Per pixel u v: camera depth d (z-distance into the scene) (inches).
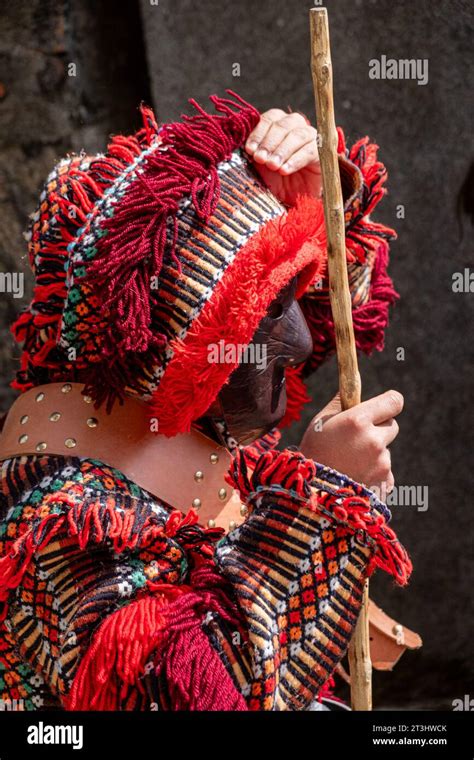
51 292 63.4
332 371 112.0
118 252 57.6
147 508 60.9
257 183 63.9
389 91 97.6
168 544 59.1
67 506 57.9
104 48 101.0
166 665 55.1
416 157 100.8
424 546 116.4
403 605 118.0
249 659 57.1
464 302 109.7
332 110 61.6
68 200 63.4
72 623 57.1
